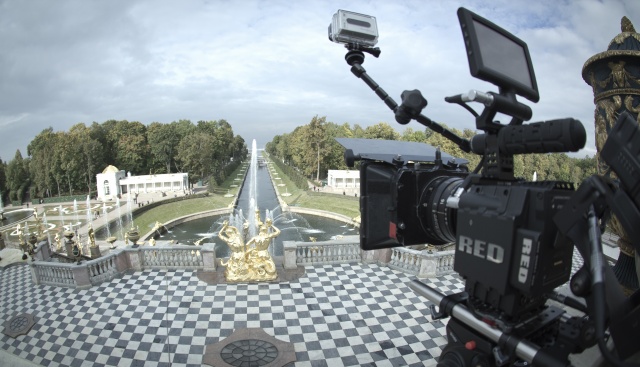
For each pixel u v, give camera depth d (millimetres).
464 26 2361
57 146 62906
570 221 2082
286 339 9844
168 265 14664
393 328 10422
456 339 2936
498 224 2279
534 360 2201
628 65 4617
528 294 2145
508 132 2391
